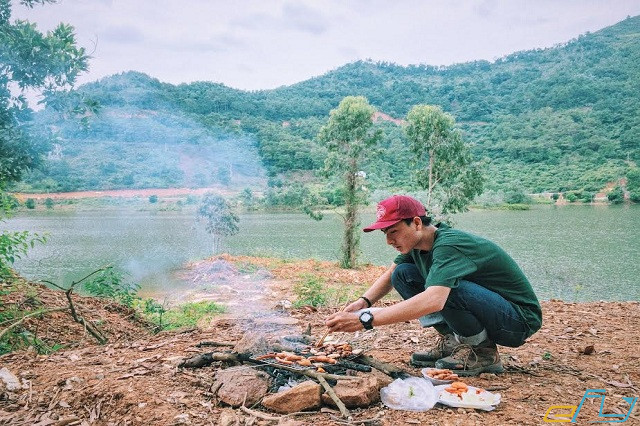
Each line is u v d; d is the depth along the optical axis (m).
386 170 77.38
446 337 3.73
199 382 3.40
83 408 3.19
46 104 8.27
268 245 31.62
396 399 3.06
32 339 5.19
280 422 2.84
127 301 7.96
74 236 37.25
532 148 113.00
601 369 3.74
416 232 3.28
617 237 37.66
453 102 185.50
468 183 24.61
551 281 19.59
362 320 3.15
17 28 7.78
